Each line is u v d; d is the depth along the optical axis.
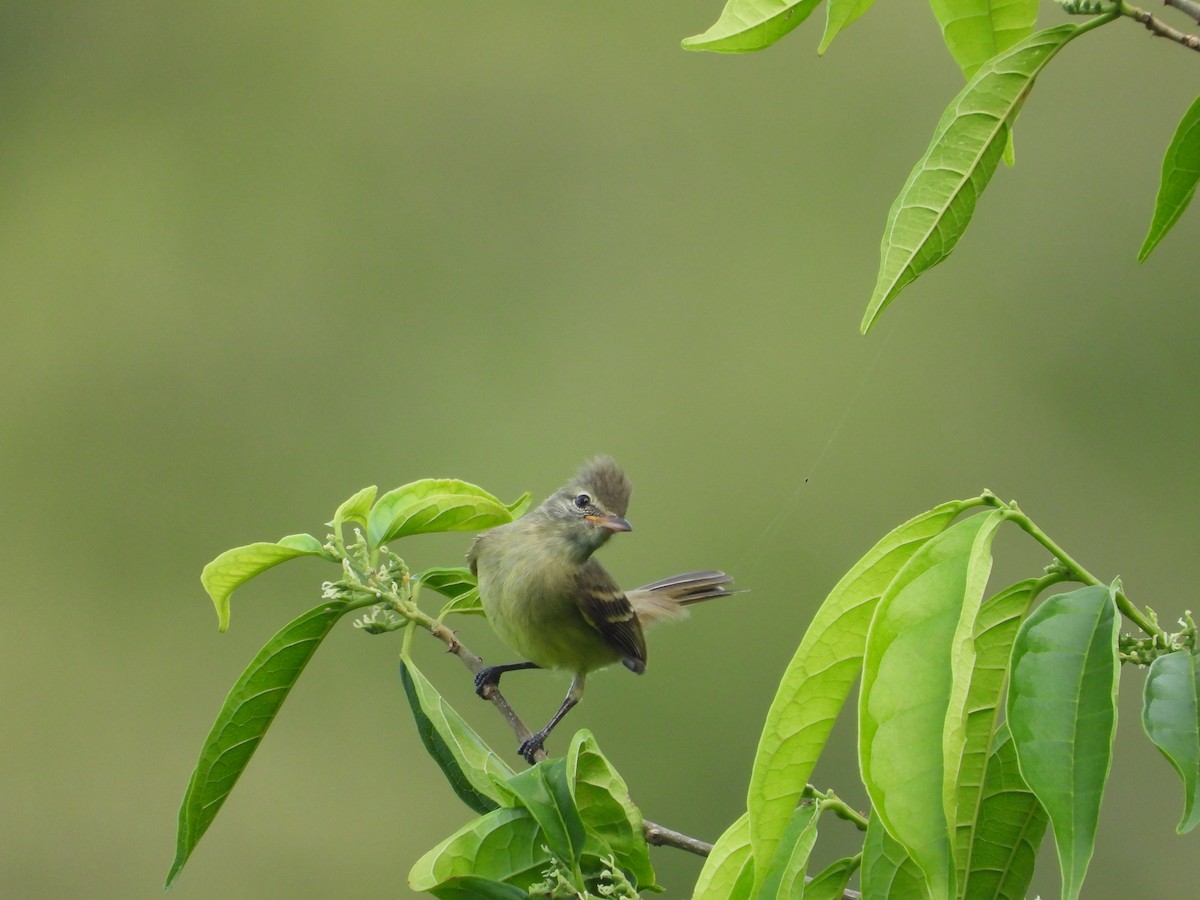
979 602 2.79
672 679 12.92
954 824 2.66
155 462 16.05
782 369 15.37
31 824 13.78
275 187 17.47
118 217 17.34
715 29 3.59
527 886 4.11
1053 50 3.17
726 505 14.60
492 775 4.34
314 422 16.02
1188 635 3.01
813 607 13.78
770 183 16.12
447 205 17.09
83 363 16.34
